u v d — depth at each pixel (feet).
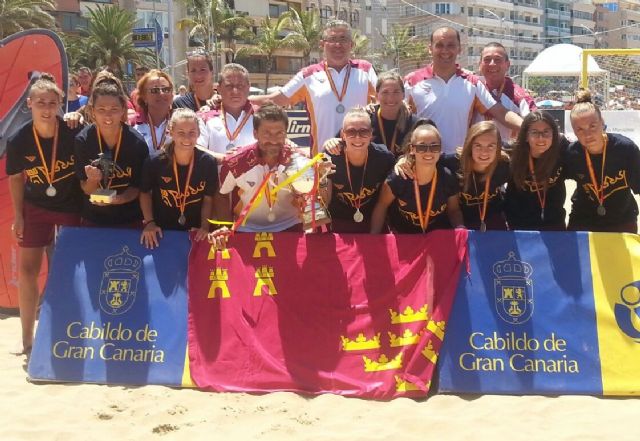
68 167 19.04
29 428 14.82
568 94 159.53
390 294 17.72
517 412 15.55
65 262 18.51
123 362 17.52
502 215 19.21
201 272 18.25
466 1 285.43
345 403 16.14
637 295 17.42
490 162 17.44
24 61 23.66
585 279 17.62
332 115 22.22
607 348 17.03
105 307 18.08
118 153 18.24
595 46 377.50
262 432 14.52
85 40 162.91
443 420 15.02
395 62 271.49
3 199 23.66
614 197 18.35
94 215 19.13
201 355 17.39
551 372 16.87
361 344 17.31
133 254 18.47
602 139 17.71
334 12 248.11
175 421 15.21
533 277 17.67
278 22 211.82
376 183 18.19
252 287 17.99
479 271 17.75
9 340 21.35
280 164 17.74
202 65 23.47
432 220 18.49
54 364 17.61
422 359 16.97
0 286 24.32
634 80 95.35
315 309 17.75
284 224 19.16
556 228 19.02
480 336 17.22
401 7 285.64
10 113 23.54
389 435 14.38
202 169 17.95
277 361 17.15
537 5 342.64
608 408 15.84
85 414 15.52
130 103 25.94
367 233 19.03
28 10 147.02
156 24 76.13
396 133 19.92
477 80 21.76
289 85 22.58
